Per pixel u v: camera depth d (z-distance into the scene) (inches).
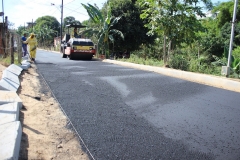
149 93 229.6
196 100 208.5
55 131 140.5
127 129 145.6
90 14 724.0
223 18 1213.1
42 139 129.0
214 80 279.9
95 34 775.1
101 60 608.1
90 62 522.9
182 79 306.2
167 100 207.5
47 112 172.6
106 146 124.1
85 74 333.7
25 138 127.3
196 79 305.3
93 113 172.1
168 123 156.4
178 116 169.3
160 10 400.5
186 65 445.1
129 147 123.4
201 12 396.8
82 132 139.9
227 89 253.3
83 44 594.2
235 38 1026.7
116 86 257.1
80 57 601.9
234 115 172.2
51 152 117.0
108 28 738.8
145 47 796.6
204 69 442.0
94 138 132.6
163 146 125.4
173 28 405.7
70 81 282.0
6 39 444.8
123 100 206.2
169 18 396.5
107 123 154.0
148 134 139.2
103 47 748.0
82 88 246.4
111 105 191.8
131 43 831.7
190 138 135.3
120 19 796.6
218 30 1216.8
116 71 369.1
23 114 162.6
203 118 165.9
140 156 115.1
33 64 444.8
